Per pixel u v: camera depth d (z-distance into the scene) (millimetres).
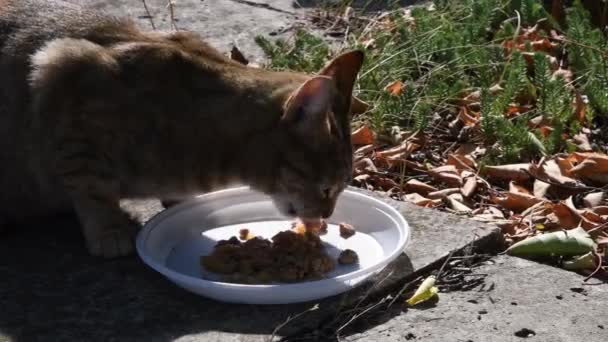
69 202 1466
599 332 1299
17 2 1470
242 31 1980
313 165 1378
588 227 1478
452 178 1587
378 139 1668
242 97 1385
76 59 1386
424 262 1389
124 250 1403
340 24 1993
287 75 1409
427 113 1683
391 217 1422
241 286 1291
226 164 1403
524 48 1811
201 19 2027
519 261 1416
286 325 1292
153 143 1391
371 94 1734
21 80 1429
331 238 1429
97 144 1391
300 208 1400
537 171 1571
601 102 1670
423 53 1797
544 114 1672
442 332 1297
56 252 1420
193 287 1308
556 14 1921
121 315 1311
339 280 1304
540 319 1316
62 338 1278
